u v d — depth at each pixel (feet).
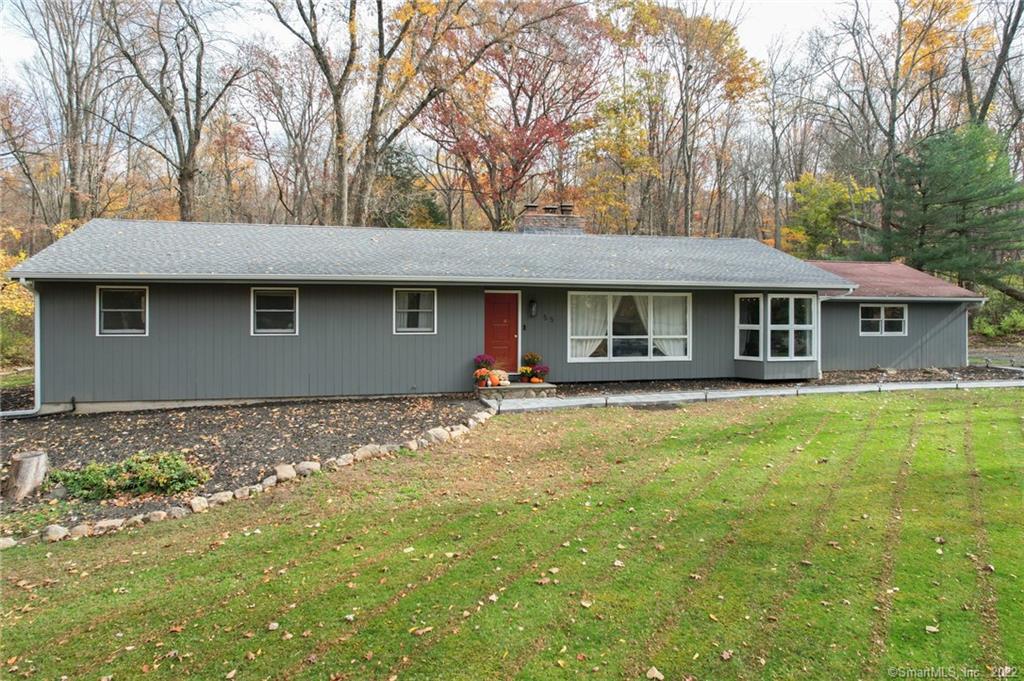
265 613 13.65
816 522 17.78
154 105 90.89
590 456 26.03
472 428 31.53
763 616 12.83
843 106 101.19
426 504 20.56
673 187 106.01
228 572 15.93
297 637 12.60
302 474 24.35
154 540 18.48
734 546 16.31
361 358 40.91
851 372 54.80
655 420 33.12
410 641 12.28
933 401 38.29
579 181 104.06
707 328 50.01
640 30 93.09
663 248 54.24
